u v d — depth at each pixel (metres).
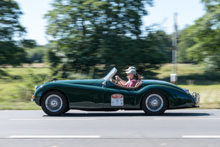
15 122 6.48
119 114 7.80
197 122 6.42
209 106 9.45
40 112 8.23
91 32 33.84
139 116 7.34
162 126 5.93
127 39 33.28
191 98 7.39
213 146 4.25
